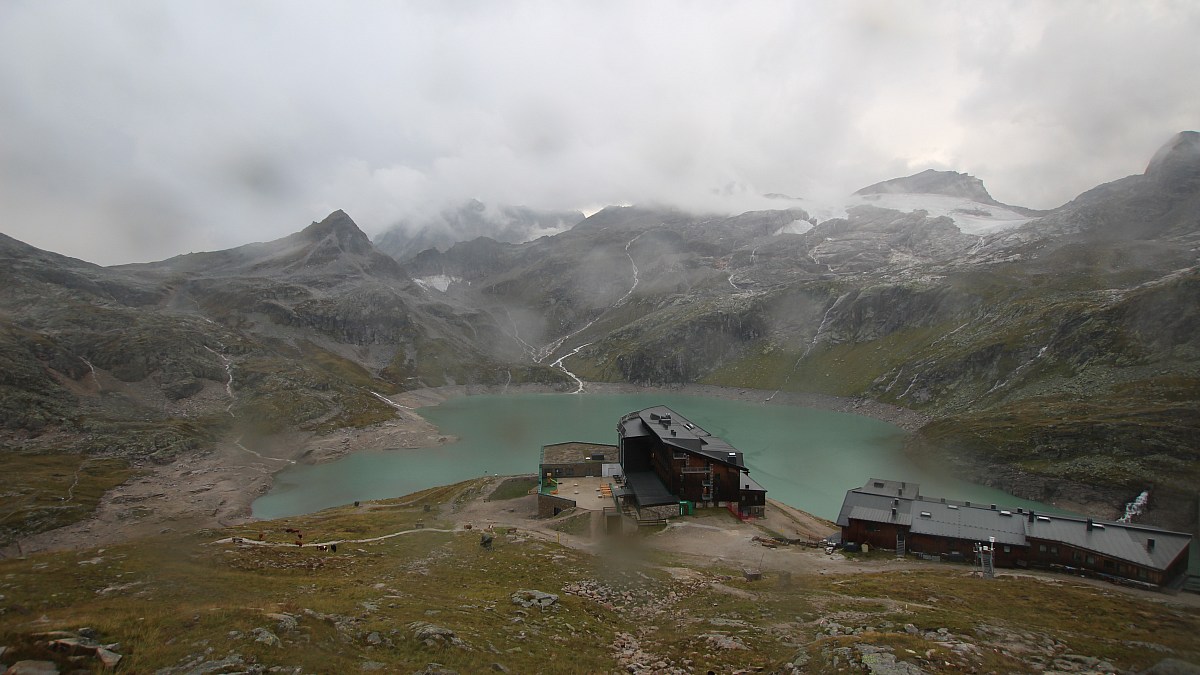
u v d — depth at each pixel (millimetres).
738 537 70625
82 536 101000
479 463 161875
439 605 35000
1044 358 192250
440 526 75812
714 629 34844
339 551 57156
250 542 56875
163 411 189250
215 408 199625
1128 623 36688
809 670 25594
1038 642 30469
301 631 25109
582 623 35562
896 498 71375
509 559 54062
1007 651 28453
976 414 169375
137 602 32656
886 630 32281
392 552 58312
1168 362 156750
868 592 44594
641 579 48719
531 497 98000
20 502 108375
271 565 47469
